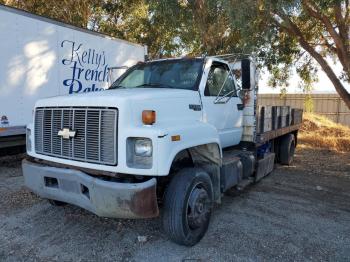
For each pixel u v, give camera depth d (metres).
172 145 3.84
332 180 8.06
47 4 14.74
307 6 9.88
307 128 18.06
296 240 4.54
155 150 3.67
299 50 13.00
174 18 10.17
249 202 6.07
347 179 8.21
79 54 9.12
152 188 3.70
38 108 4.52
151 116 3.83
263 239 4.54
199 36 11.12
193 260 3.95
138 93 4.24
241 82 5.69
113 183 3.69
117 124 3.76
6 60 7.41
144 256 4.02
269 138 7.40
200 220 4.32
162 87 5.14
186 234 4.14
